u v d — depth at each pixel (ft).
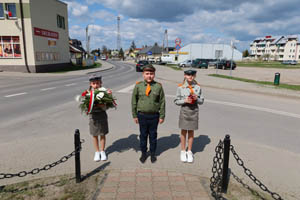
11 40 73.82
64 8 100.48
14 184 9.86
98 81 12.02
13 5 71.92
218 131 18.11
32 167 11.39
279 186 10.09
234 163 12.22
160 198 9.11
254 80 61.62
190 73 11.94
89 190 9.59
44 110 24.12
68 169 11.25
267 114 24.13
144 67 11.69
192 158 12.27
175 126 19.08
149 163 12.05
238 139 16.38
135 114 12.30
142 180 10.39
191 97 11.39
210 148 14.29
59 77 64.54
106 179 10.40
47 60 85.05
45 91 37.42
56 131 17.24
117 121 20.22
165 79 59.62
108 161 12.21
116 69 113.80
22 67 75.92
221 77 65.98
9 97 31.63
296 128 19.35
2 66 75.10
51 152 13.21
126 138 15.74
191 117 11.96
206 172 11.23
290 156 13.25
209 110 25.61
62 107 25.62
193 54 228.43
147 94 11.58
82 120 20.34
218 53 70.03
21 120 20.24
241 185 10.16
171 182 10.27
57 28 93.81
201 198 9.15
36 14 76.89
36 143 14.60
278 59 351.87
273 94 37.29
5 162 11.85
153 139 12.16
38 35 78.23
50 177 10.50
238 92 39.78
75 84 47.42
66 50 104.73
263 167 11.79
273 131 18.40
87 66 125.90
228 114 23.86
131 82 53.06
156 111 11.98
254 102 30.86
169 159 12.56
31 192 9.34
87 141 15.03
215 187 9.88
